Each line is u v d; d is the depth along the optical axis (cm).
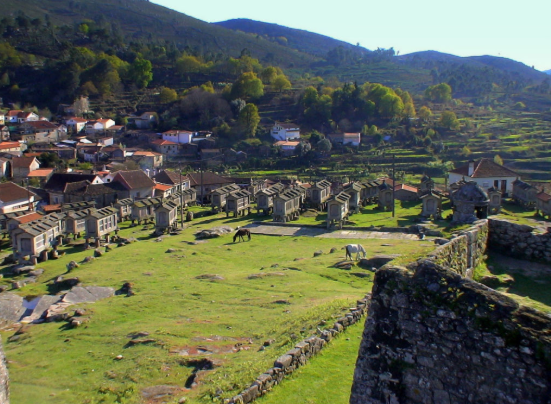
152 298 2830
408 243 3881
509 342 798
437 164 11212
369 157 12762
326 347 1764
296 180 9900
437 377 865
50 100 18438
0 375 1369
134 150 13562
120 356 2009
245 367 1689
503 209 5653
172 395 1630
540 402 763
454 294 866
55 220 5191
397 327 914
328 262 3309
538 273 1377
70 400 1697
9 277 3975
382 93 16950
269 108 17962
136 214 6425
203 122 16550
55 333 2439
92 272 3622
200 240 4800
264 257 3894
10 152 11719
